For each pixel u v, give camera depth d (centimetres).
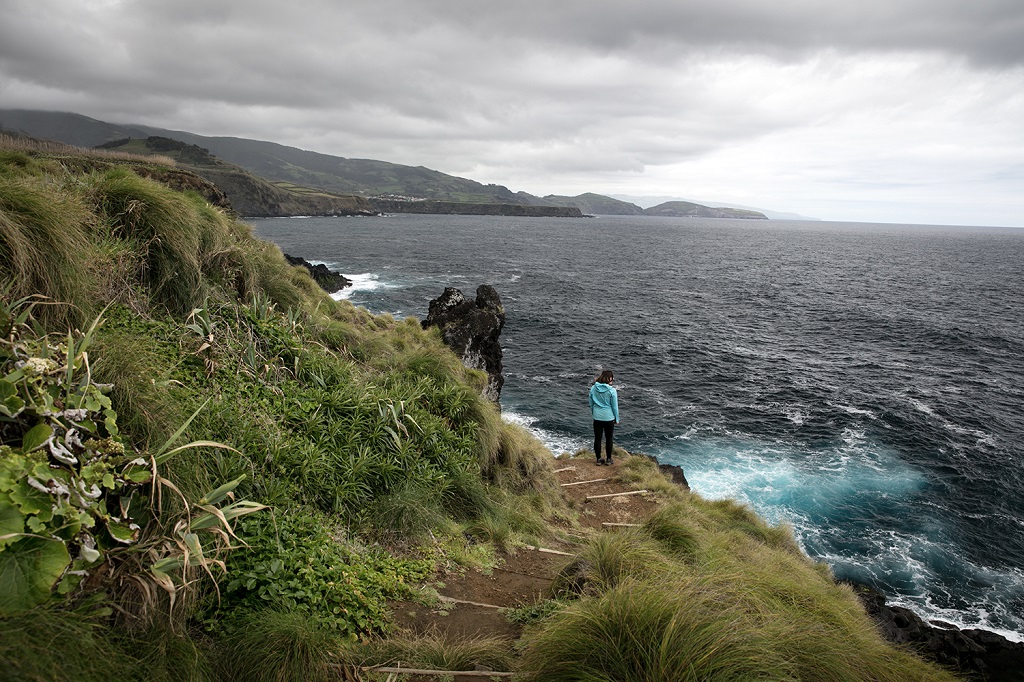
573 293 5609
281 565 387
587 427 2242
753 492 1772
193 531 316
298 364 687
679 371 3044
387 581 464
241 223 1252
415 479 632
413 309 4281
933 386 2847
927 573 1430
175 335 582
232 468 441
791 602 464
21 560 222
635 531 623
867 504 1720
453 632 438
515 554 636
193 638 314
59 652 219
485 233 15300
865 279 7562
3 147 1352
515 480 896
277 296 865
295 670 306
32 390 282
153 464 299
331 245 9356
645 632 333
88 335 325
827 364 3253
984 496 1788
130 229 630
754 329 4181
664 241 15362
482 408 864
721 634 323
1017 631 1255
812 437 2192
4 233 413
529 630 437
